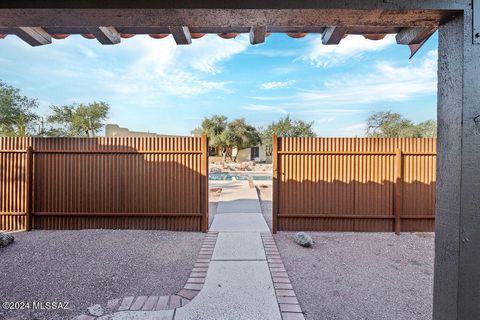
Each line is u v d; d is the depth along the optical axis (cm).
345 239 554
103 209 601
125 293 335
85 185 599
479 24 119
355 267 421
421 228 596
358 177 601
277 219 599
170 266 413
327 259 451
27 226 589
